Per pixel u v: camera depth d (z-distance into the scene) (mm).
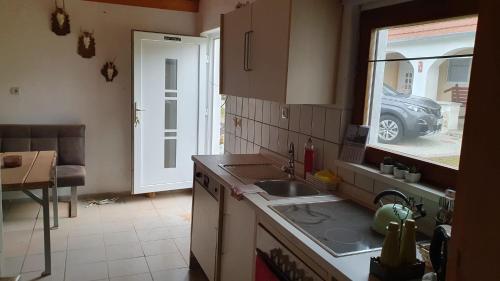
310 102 2182
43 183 2635
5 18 4000
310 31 2100
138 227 3762
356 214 1842
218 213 2406
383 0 1954
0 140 4039
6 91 4113
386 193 1649
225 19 2863
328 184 2221
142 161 4516
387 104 2035
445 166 1680
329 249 1428
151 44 4367
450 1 1623
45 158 3256
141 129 4453
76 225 3744
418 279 1231
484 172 535
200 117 4738
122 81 4535
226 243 2354
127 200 4531
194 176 2943
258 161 2869
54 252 3170
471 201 557
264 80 2322
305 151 2453
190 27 4734
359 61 2152
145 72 4383
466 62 1605
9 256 3066
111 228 3711
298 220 1728
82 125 4348
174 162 4727
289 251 1606
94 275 2854
